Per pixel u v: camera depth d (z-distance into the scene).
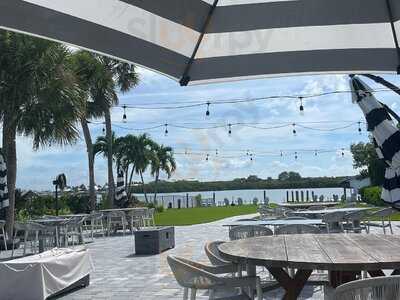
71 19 2.52
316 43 2.84
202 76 2.99
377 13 2.68
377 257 3.24
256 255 3.44
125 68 22.05
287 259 3.25
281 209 13.29
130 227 16.52
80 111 12.36
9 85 11.37
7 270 5.79
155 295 6.26
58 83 11.70
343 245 3.91
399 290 2.62
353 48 2.85
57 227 11.41
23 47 11.18
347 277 3.94
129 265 8.98
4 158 12.77
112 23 2.59
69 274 6.42
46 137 12.08
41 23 2.47
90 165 21.30
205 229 16.36
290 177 55.97
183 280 3.86
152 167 38.91
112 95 20.83
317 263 3.09
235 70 2.94
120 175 20.48
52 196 21.61
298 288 3.54
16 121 11.84
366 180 38.25
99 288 6.82
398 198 6.99
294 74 2.90
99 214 14.52
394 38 2.82
